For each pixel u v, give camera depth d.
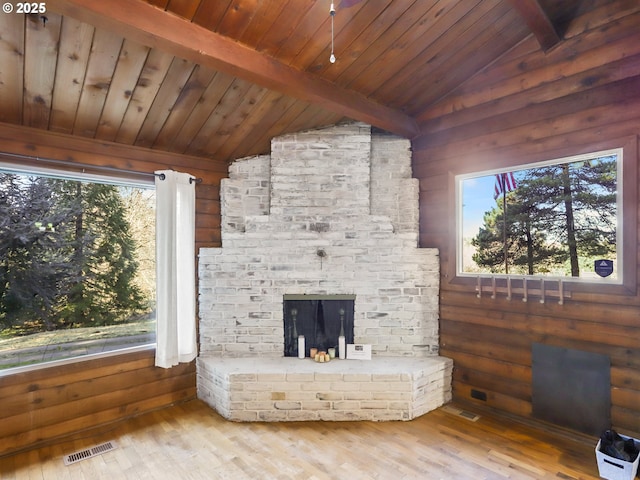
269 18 2.10
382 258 3.38
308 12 2.11
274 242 3.36
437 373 3.16
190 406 3.19
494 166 3.02
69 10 1.67
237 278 3.35
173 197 3.06
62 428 2.67
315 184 3.39
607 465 2.18
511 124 2.92
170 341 3.03
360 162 3.41
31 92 2.24
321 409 2.94
